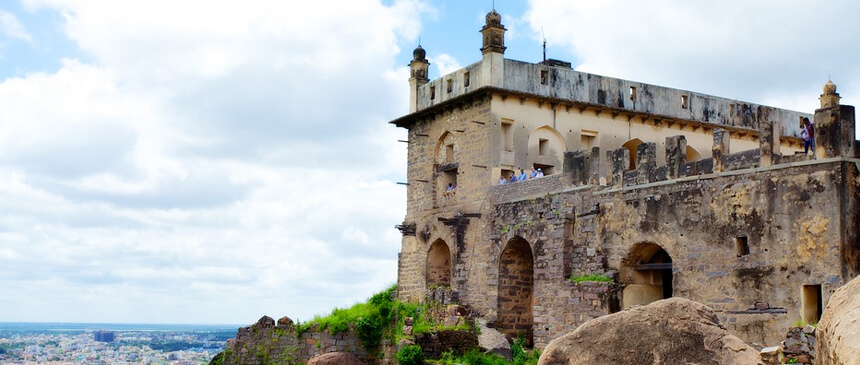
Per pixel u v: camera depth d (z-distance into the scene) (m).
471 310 43.59
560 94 45.25
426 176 47.97
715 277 33.38
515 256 43.09
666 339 23.06
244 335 44.75
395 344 39.78
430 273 47.28
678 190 35.09
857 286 17.56
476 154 44.50
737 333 32.34
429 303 44.03
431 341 39.25
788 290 31.11
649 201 36.12
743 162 33.03
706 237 33.88
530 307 43.25
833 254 30.00
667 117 47.34
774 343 31.25
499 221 42.94
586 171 39.12
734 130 49.34
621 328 23.56
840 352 15.84
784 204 31.50
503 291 42.59
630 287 36.81
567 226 39.41
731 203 33.16
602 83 46.56
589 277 37.91
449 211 45.97
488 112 43.81
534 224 40.97
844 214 30.08
